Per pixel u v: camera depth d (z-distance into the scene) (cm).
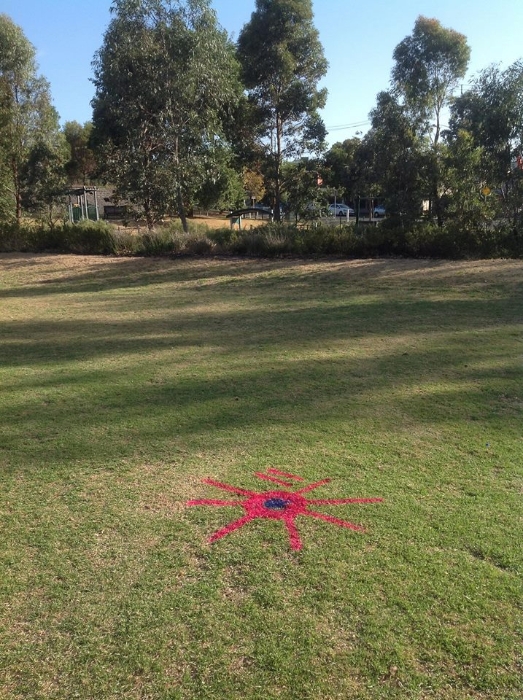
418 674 219
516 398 535
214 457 416
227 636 239
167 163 1841
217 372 655
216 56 1814
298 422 486
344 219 3606
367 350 740
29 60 2419
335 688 213
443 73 1709
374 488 364
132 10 1712
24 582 277
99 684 217
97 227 1966
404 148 1658
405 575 275
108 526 325
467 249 1417
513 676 217
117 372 667
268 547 300
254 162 2397
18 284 1514
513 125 1404
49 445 446
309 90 2266
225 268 1515
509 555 289
